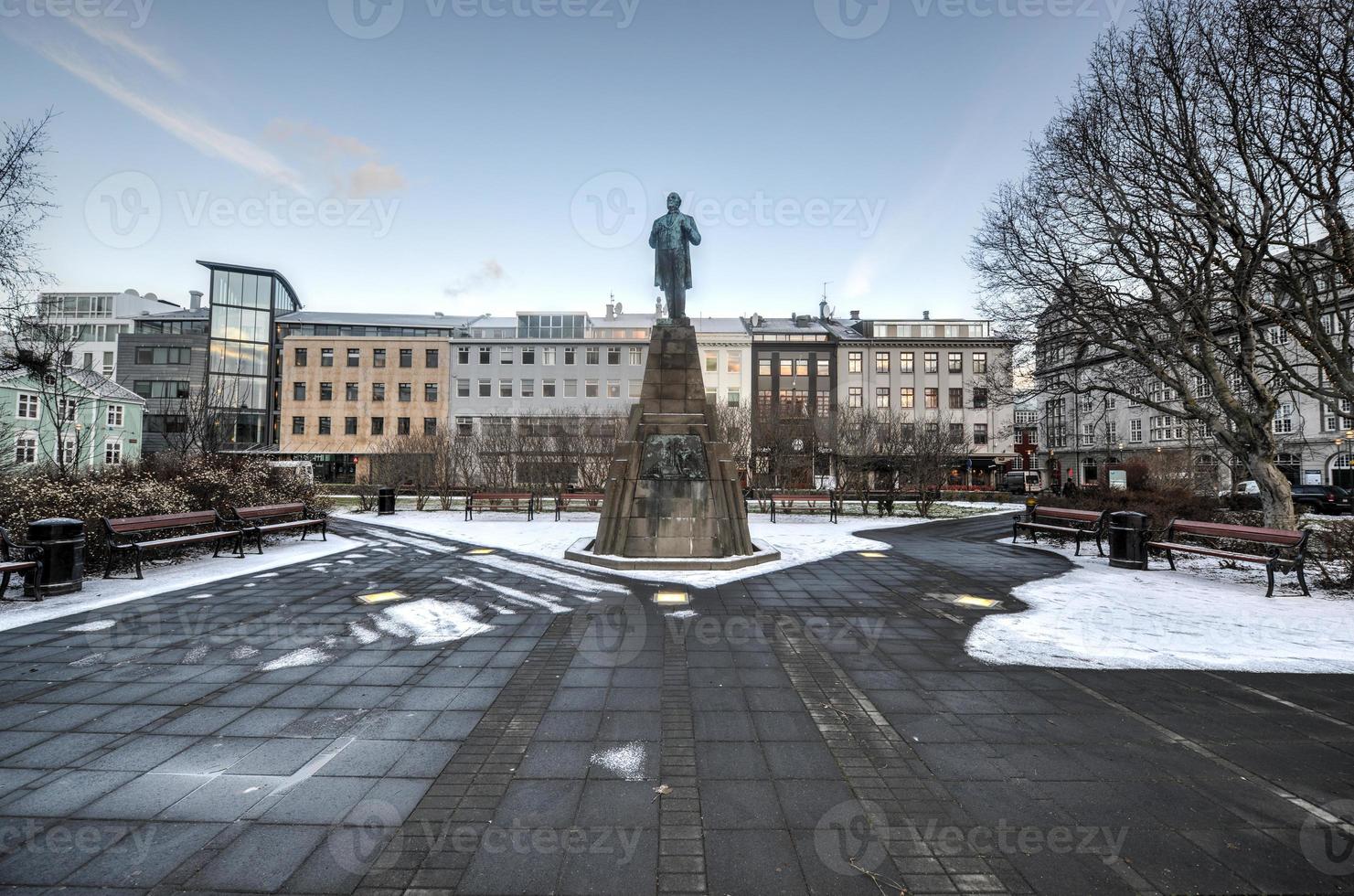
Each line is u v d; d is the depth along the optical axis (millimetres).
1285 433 34344
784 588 8172
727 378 49781
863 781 3240
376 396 47625
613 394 47875
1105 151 10789
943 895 2375
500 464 32031
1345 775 3332
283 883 2391
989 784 3225
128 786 3092
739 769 3348
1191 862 2574
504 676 4746
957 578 9039
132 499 9766
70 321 56094
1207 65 9422
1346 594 7879
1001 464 49062
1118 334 11438
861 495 25703
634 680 4672
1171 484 22172
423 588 8008
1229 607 7215
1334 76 8008
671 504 9906
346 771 3271
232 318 48656
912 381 49969
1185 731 3879
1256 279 10062
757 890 2395
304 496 15602
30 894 2299
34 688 4410
